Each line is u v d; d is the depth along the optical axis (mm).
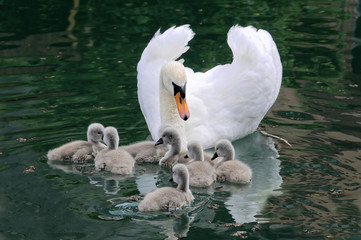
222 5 25781
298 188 11773
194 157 12977
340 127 14766
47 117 15211
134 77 18109
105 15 24500
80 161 13250
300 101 16531
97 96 16688
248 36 14969
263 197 11547
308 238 9867
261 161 13305
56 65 19125
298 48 20750
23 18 24047
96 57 19875
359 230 10094
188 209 11055
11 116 15211
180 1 26438
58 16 24297
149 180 12484
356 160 12961
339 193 11484
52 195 11461
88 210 10867
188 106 14141
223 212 10898
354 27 22875
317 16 24234
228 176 12438
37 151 13406
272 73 14867
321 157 13203
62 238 9836
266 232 10094
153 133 14305
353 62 19438
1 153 13203
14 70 18656
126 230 10156
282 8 25359
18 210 10789
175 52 15359
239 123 14422
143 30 22531
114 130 13250
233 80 14516
